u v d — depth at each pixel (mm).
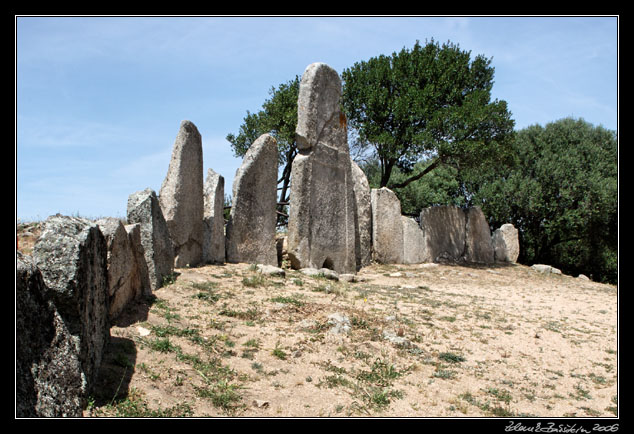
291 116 20031
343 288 9984
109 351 4809
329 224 13188
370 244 15617
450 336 7430
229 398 4504
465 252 18516
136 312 6137
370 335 6828
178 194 9219
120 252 5797
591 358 7062
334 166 13445
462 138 17531
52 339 3340
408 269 15211
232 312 6949
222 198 10820
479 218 19203
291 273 10984
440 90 18859
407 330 7375
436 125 17438
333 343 6352
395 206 16266
